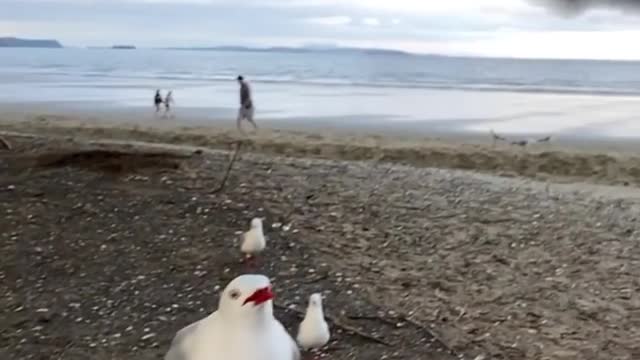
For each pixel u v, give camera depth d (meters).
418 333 3.98
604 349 3.98
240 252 5.02
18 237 5.05
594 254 5.75
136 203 6.02
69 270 4.55
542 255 5.66
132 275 4.52
